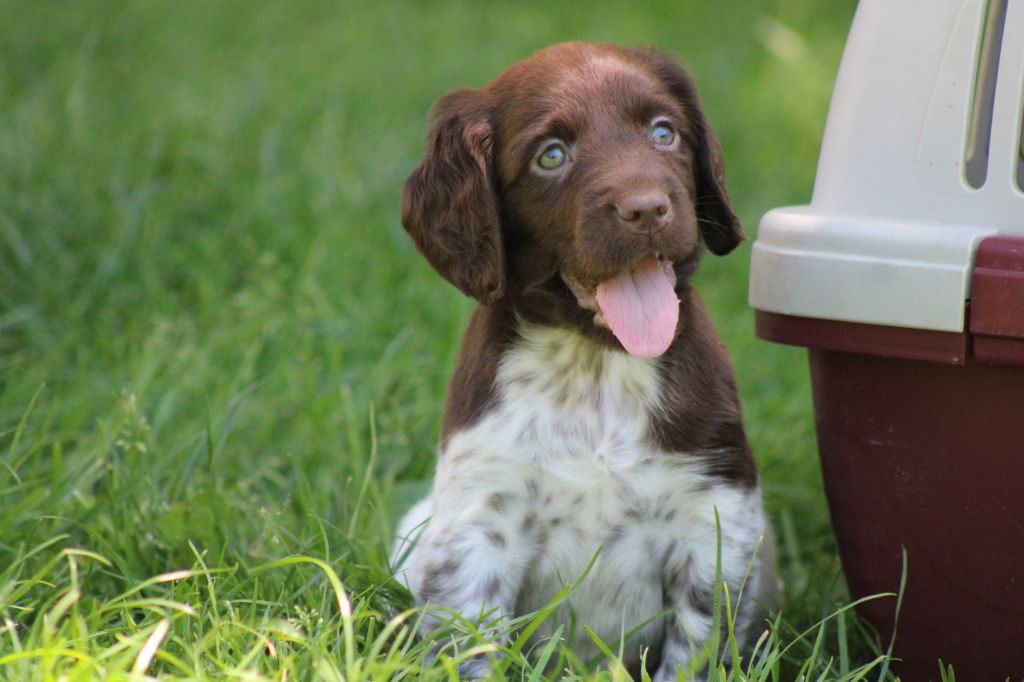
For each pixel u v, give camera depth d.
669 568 4.79
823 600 5.18
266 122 10.70
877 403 4.40
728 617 4.27
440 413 6.65
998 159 4.11
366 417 6.54
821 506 6.12
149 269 8.05
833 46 14.77
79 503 5.33
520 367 4.70
